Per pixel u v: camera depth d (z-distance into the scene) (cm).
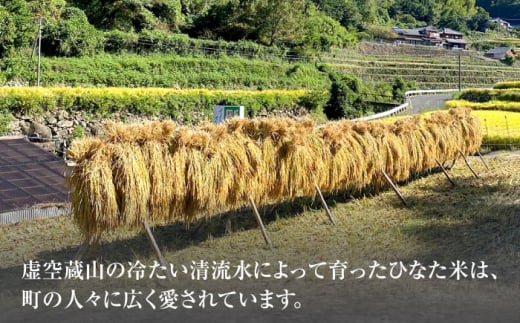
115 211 679
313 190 961
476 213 928
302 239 848
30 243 877
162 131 747
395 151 1137
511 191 1078
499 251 724
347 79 4175
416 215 964
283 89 3828
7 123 2191
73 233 932
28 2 3094
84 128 2431
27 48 2855
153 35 3597
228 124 872
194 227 944
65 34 3005
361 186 1095
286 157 905
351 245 794
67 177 691
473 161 1541
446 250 746
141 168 705
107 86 2933
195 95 2934
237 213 1044
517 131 1947
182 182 752
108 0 3741
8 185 1115
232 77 3594
